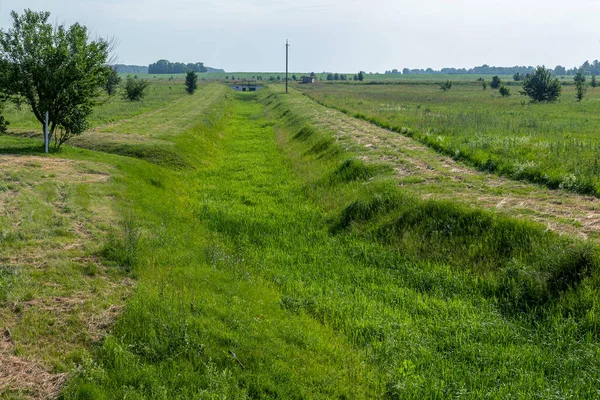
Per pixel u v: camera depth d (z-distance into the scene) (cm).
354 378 616
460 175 1438
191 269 893
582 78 7156
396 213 1170
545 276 797
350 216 1273
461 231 1010
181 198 1555
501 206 1095
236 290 832
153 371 566
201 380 560
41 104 1669
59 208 1129
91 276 802
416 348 695
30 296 698
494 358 659
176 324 645
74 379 530
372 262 1032
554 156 1481
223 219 1332
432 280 909
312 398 563
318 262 1049
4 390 505
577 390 579
